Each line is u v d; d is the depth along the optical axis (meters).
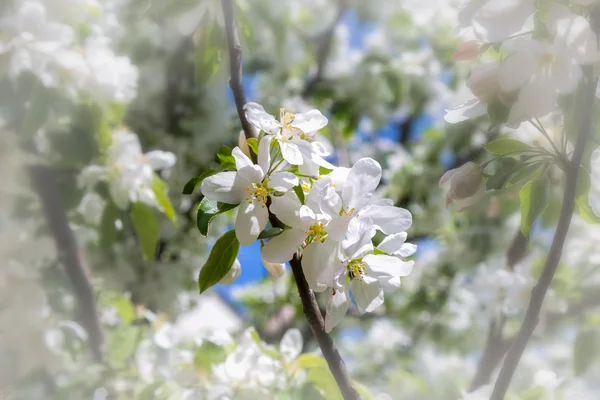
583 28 0.66
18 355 0.89
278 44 1.59
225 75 1.48
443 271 2.06
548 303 1.07
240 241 0.68
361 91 1.97
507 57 0.67
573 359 0.93
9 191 0.90
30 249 0.91
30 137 0.85
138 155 0.98
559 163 0.69
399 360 2.06
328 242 0.68
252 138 0.70
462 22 0.68
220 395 0.82
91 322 0.90
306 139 0.70
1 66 0.85
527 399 0.87
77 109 0.88
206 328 0.96
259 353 0.84
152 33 1.46
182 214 1.61
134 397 0.86
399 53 2.12
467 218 1.96
